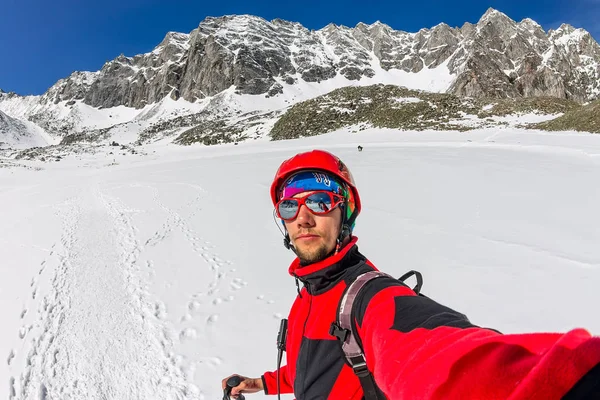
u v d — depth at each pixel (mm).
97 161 63688
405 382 762
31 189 34906
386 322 1039
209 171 32750
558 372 471
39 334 6539
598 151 25438
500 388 569
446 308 1045
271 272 8352
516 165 21328
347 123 75188
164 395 4688
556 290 6172
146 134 124250
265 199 17297
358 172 22172
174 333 6148
